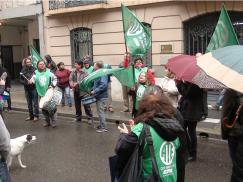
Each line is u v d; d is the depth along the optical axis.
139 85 8.23
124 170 3.54
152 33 15.59
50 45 19.34
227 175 6.78
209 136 9.59
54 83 11.44
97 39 17.33
